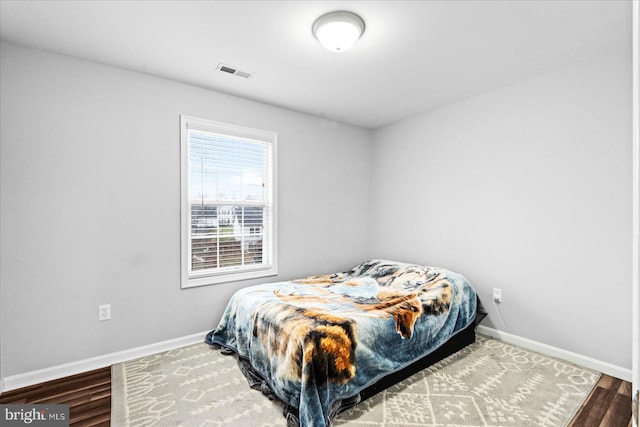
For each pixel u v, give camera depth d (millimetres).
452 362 2406
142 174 2520
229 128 2977
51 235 2168
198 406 1831
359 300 2508
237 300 2611
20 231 2070
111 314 2381
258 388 2021
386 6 1759
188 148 2789
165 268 2621
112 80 2408
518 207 2727
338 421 1706
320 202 3666
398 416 1748
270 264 3273
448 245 3273
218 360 2420
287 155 3387
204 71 2529
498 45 2160
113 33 1999
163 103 2627
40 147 2139
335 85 2805
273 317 2062
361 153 4086
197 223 2840
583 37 2064
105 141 2369
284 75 2611
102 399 1903
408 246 3695
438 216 3373
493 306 2896
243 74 2586
